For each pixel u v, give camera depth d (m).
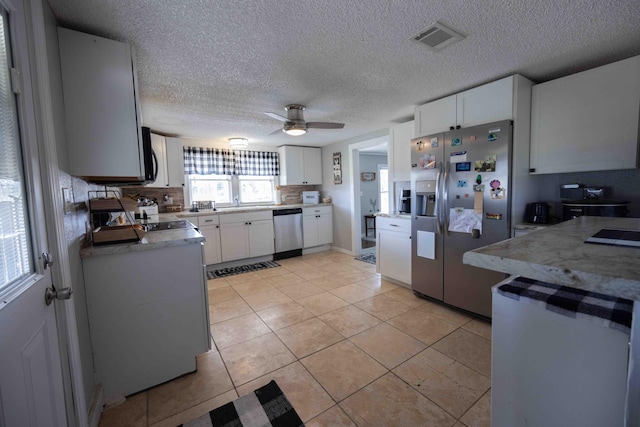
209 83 2.28
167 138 4.07
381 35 1.65
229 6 1.36
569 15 1.49
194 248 1.84
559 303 0.82
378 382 1.73
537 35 1.69
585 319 0.77
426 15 1.47
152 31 1.55
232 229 4.38
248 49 1.77
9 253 0.84
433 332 2.29
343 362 1.93
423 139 2.80
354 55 1.88
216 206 4.86
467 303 2.54
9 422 0.75
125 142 1.60
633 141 1.91
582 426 0.80
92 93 1.51
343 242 5.22
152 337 1.74
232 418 1.49
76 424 1.24
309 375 1.81
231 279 3.81
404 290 3.24
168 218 3.76
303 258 4.89
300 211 5.04
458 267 2.59
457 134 2.52
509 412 0.94
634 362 0.64
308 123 2.88
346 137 4.71
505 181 2.24
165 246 1.73
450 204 2.60
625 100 1.93
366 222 6.70
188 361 1.85
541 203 2.29
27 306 0.90
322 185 5.66
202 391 1.70
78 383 1.26
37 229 1.02
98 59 1.52
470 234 2.47
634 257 0.72
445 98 2.67
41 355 0.98
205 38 1.63
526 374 0.90
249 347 2.15
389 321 2.50
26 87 1.00
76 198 1.59
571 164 2.17
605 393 0.75
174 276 1.79
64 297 1.11
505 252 0.80
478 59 1.99
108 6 1.33
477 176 2.40
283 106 2.93
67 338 1.20
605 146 2.02
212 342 2.23
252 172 5.08
